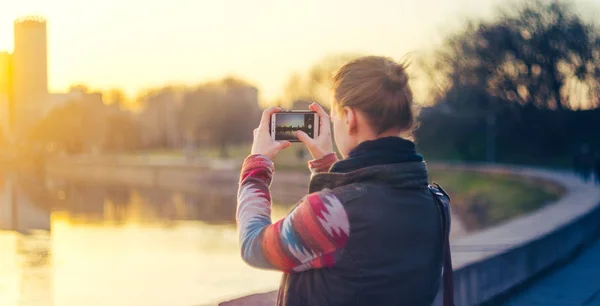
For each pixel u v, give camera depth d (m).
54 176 81.19
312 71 81.62
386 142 2.02
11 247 36.53
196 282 24.94
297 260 1.94
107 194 83.94
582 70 74.75
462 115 77.62
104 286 26.02
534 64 75.44
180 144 133.12
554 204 22.31
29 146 36.28
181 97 134.62
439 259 2.10
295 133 2.21
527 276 10.84
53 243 39.41
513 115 77.25
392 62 2.10
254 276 25.62
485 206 44.38
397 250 1.96
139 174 101.06
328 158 2.20
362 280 1.93
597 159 39.00
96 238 45.09
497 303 8.98
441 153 80.12
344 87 2.09
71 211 61.31
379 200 1.96
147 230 51.47
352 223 1.93
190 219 60.59
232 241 44.72
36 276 28.45
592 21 75.62
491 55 76.31
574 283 10.66
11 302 23.30
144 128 130.62
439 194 2.18
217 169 94.62
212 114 128.88
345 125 2.11
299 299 1.99
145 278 27.59
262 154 2.18
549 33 74.81
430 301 2.09
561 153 76.19
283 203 69.62
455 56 77.62
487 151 77.81
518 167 70.75
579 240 16.23
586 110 76.31
